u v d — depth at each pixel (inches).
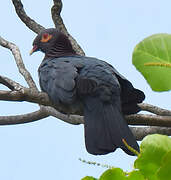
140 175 109.3
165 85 105.7
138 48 106.7
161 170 101.5
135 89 292.8
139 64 106.6
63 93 298.2
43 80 326.0
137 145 260.2
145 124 287.7
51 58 365.7
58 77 310.7
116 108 289.3
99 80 298.2
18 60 400.5
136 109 293.9
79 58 339.0
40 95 288.5
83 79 295.1
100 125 279.0
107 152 261.9
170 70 105.4
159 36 106.5
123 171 109.7
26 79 390.9
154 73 105.9
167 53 105.6
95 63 317.1
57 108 313.9
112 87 295.9
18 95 275.3
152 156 108.9
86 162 116.3
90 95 294.5
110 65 336.2
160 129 335.9
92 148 266.1
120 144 262.4
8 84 279.4
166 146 109.0
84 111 293.3
